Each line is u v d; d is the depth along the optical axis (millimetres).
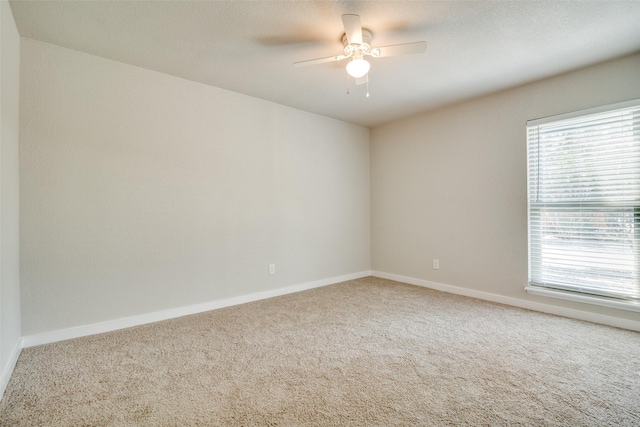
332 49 2410
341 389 1699
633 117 2494
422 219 4051
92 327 2467
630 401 1574
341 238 4355
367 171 4711
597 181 2680
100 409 1534
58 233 2338
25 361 2012
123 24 2070
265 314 2943
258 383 1762
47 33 2176
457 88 3172
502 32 2174
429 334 2445
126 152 2631
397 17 2008
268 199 3572
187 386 1735
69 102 2385
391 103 3639
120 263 2602
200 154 3047
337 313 2965
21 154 2195
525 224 3105
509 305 3197
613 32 2168
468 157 3564
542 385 1721
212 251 3125
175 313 2879
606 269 2639
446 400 1593
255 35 2211
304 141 3920
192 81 2992
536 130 3043
